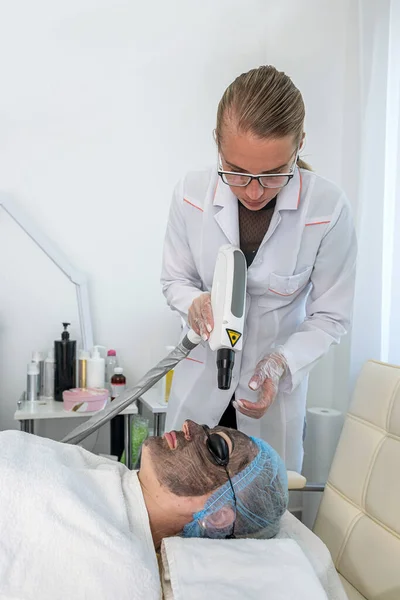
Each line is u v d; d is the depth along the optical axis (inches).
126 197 95.3
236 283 46.7
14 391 92.5
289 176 44.9
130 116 94.7
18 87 90.7
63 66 92.0
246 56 98.5
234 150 43.2
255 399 59.0
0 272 91.3
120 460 87.6
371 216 77.9
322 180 55.8
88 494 40.2
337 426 82.4
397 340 74.9
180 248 60.6
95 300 95.0
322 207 54.8
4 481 37.5
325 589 42.6
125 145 94.9
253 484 43.8
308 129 93.4
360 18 80.7
